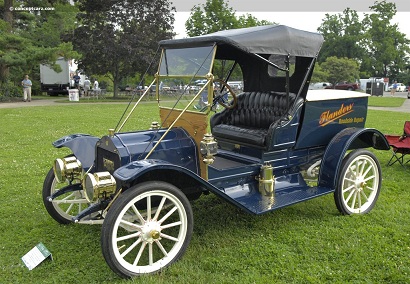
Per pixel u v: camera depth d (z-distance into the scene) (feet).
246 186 12.70
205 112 11.12
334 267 10.08
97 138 13.08
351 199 14.66
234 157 13.58
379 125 34.86
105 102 68.39
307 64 13.82
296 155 13.84
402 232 12.01
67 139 12.76
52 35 70.79
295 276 9.64
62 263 10.50
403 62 204.33
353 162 13.50
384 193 15.92
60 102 67.36
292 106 13.00
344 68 130.00
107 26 75.05
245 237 11.94
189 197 13.00
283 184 13.46
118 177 9.20
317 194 12.78
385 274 9.68
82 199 12.75
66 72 86.84
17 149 24.35
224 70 15.37
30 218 13.51
